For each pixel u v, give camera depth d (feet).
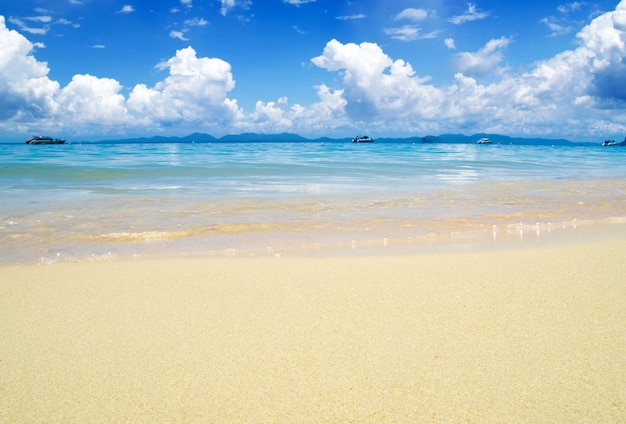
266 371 9.82
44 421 8.24
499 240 23.75
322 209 33.30
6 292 15.30
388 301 13.97
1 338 11.65
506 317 12.49
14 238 23.95
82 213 31.19
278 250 21.74
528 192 44.06
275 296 14.61
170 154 131.54
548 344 10.79
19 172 60.75
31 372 9.93
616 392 8.78
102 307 13.82
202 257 20.40
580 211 33.24
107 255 20.76
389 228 26.91
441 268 17.72
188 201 36.86
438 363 9.98
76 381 9.55
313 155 126.93
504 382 9.19
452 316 12.64
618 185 51.37
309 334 11.61
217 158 106.01
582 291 14.58
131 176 58.49
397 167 75.87
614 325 11.83
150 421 8.20
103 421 8.22
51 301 14.39
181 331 11.95
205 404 8.68
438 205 35.47
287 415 8.30
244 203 35.88
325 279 16.42
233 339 11.41
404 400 8.67
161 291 15.30
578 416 8.09
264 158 106.11
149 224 27.66
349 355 10.43
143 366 10.12
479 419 8.07
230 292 15.10
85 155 120.67
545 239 23.91
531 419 8.03
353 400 8.71
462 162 93.30
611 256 19.29
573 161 108.37
